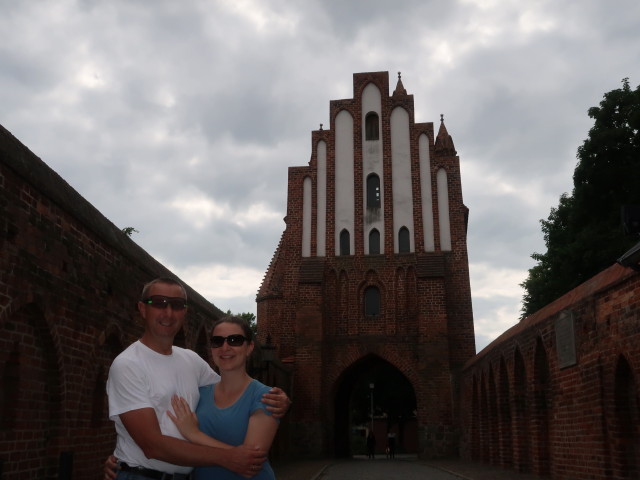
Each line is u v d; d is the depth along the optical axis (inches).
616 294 416.5
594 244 1005.8
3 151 273.1
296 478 681.0
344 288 1210.6
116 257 429.1
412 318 1178.0
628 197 1017.5
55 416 341.4
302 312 1169.4
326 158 1283.2
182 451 130.2
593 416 461.1
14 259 288.8
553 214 1238.3
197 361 156.0
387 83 1311.5
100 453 414.3
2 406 301.7
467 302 1175.6
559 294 1145.4
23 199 297.6
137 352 142.9
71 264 353.7
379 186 1259.8
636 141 1023.6
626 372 421.1
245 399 142.9
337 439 1285.7
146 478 138.2
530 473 685.3
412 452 2453.2
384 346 1168.2
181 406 139.3
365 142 1283.2
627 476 417.4
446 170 1251.2
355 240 1232.2
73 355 357.1
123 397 135.8
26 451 318.0
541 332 592.1
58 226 337.4
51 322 328.5
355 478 702.5
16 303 290.5
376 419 2689.5
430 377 1108.5
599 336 447.2
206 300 683.4
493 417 839.7
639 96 1034.7
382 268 1210.0
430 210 1230.3
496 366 795.4
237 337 146.9
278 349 1205.1
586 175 1056.2
